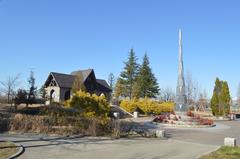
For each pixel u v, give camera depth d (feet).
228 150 59.67
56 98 238.68
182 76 147.23
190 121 132.57
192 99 317.42
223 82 227.40
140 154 55.57
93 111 106.22
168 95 341.62
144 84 272.10
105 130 83.76
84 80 243.19
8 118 83.05
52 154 52.54
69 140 70.74
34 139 69.62
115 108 182.60
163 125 127.13
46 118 83.61
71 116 90.17
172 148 64.44
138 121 144.36
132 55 277.03
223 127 131.44
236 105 360.28
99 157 51.31
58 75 244.42
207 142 78.69
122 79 278.67
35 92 175.73
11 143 60.54
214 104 226.38
